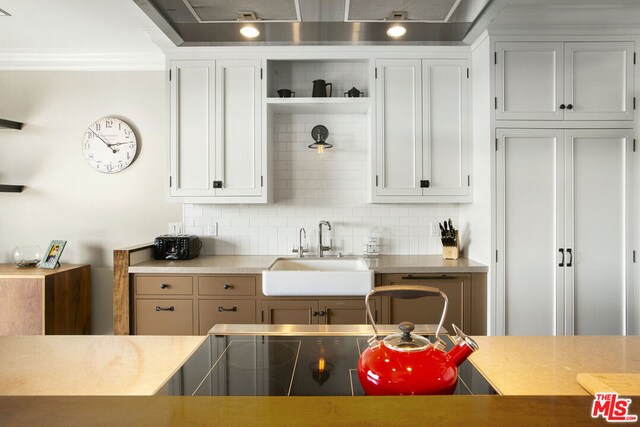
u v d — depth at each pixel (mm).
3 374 909
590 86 2426
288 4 959
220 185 2697
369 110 2752
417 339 794
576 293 2422
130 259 2498
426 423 480
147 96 3086
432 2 982
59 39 2809
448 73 2680
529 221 2412
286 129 3035
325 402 533
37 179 3111
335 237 3051
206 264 2570
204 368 922
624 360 1008
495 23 2355
